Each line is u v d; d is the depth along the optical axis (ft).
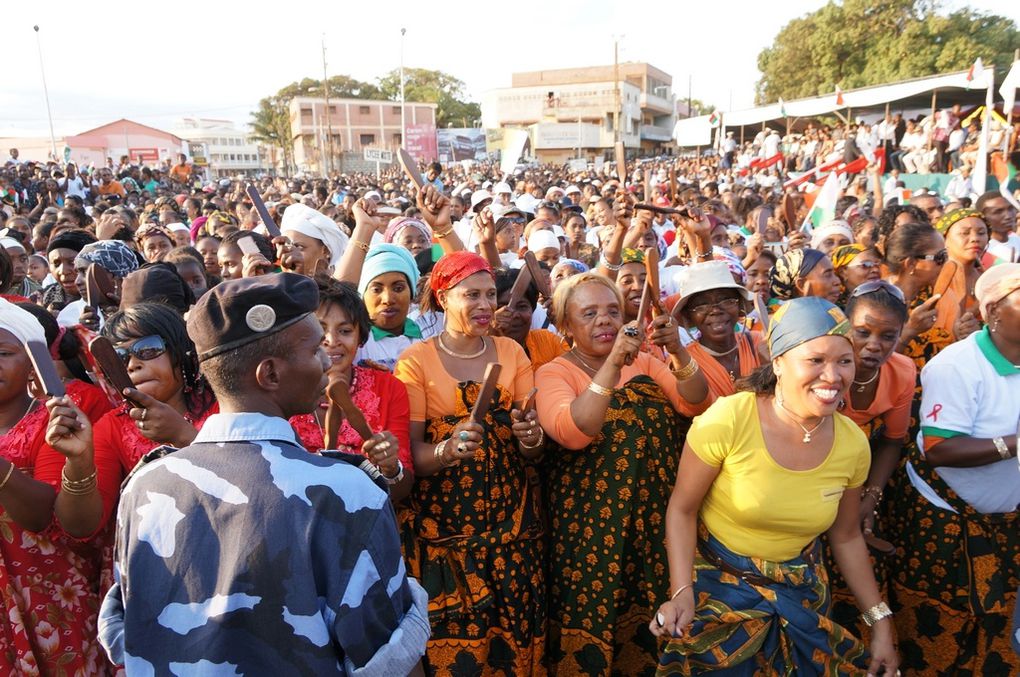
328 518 4.57
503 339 9.68
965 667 9.66
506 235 19.81
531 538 9.04
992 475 9.12
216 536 4.46
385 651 4.63
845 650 7.81
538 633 8.95
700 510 8.19
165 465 4.74
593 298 9.15
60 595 7.64
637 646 9.29
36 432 7.64
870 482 9.67
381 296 10.46
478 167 121.19
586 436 8.30
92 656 7.88
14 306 7.85
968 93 68.80
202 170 110.73
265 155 282.36
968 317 10.81
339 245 14.30
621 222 12.14
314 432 7.95
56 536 7.52
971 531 9.32
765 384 7.61
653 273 8.45
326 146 158.51
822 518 7.56
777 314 7.34
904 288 12.56
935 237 12.23
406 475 7.95
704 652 7.73
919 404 9.83
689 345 10.09
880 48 121.90
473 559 8.54
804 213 30.68
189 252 14.88
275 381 4.89
